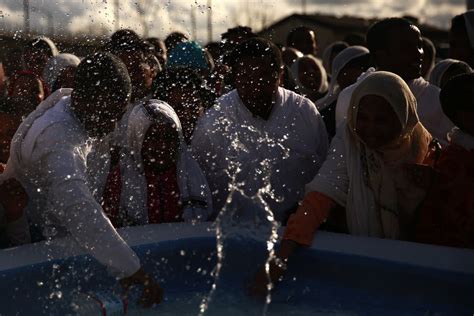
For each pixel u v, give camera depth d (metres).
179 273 2.46
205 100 3.15
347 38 6.44
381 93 2.31
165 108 2.68
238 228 2.60
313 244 2.37
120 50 3.05
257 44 2.79
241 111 2.88
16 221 2.32
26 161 2.12
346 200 2.45
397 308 2.17
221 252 2.51
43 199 2.25
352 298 2.26
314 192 2.45
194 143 2.89
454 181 2.35
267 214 2.80
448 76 3.80
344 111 3.00
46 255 2.21
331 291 2.31
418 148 2.45
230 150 2.86
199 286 2.41
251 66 2.78
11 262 2.15
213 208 2.89
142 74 3.01
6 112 2.50
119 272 2.08
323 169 2.48
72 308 2.13
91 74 2.07
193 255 2.50
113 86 2.06
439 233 2.40
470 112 2.34
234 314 2.16
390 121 2.32
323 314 2.15
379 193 2.40
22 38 3.95
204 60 3.55
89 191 2.07
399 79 2.37
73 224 2.04
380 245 2.33
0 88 2.85
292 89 3.70
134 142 2.66
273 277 2.31
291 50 5.62
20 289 2.13
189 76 2.93
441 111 2.97
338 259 2.32
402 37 2.98
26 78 3.16
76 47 3.71
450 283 2.14
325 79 5.16
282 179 2.88
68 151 2.06
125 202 2.66
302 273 2.38
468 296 2.12
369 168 2.40
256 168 2.86
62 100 2.16
